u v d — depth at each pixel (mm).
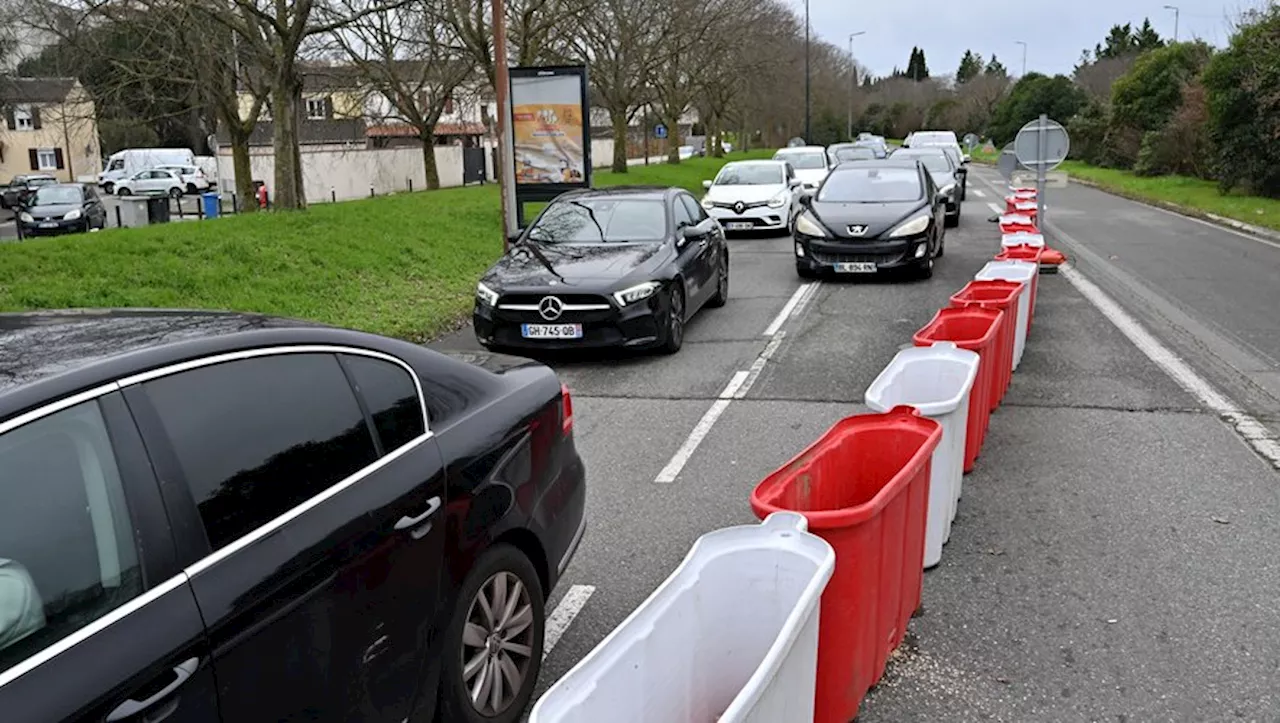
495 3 13992
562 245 9961
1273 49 26562
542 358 9547
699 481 5938
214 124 38906
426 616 2953
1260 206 24969
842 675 3209
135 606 2141
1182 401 7316
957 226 20891
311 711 2500
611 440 6824
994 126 73125
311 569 2531
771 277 14469
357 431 2893
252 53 19250
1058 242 18219
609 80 34656
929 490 4074
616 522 5332
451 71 30812
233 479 2461
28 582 2016
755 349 9562
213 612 2250
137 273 10859
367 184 43562
